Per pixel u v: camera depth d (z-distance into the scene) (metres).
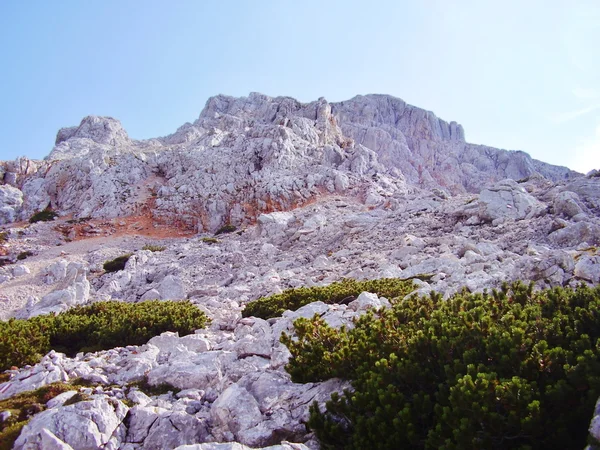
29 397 10.00
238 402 9.16
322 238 44.31
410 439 6.89
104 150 92.62
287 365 11.09
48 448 7.84
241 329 16.44
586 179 35.91
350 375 9.63
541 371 7.35
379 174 81.69
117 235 71.00
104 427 8.55
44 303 32.28
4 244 63.66
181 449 6.71
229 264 40.84
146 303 21.91
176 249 54.88
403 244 33.38
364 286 20.89
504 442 6.60
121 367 12.34
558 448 6.33
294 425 8.74
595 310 8.62
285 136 88.00
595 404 6.32
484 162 144.00
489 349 7.95
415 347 8.87
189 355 13.06
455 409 6.73
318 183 77.38
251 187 78.94
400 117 153.75
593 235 24.20
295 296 20.81
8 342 13.80
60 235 69.81
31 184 83.75
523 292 11.03
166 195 81.31
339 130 109.19
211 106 156.12
